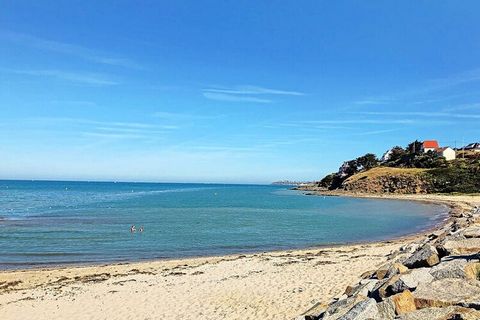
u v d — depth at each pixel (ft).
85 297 52.95
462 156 421.59
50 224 149.48
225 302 45.91
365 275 47.85
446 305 22.22
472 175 345.72
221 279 58.70
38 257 88.38
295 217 179.93
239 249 97.19
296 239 113.09
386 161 511.40
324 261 68.28
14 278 66.74
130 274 67.31
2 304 51.26
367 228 137.80
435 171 376.89
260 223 153.79
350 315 23.07
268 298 45.73
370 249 82.64
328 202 304.91
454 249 36.99
